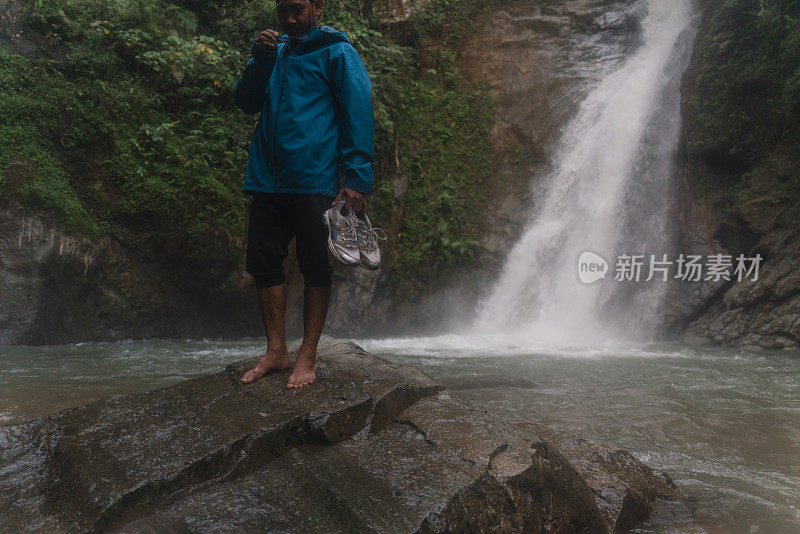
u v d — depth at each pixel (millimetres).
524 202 13930
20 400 4059
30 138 8531
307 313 2592
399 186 13109
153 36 10281
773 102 10797
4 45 8844
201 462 1901
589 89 14461
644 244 12484
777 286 9812
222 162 10203
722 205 11570
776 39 10727
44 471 1994
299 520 1705
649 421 3910
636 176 13094
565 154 14133
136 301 9180
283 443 2096
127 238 9102
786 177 10508
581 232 13227
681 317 11258
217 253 9773
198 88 10523
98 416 2244
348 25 12797
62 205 8422
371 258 2428
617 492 2332
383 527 1646
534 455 2061
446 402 2457
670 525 2291
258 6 11500
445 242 12797
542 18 15469
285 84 2555
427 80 14891
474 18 15562
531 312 13000
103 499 1713
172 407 2305
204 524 1654
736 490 2674
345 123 2486
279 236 2621
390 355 7875
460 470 1916
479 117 14578
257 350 7805
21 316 7887
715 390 5145
